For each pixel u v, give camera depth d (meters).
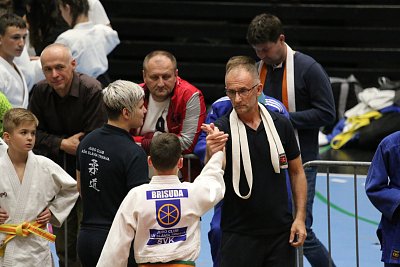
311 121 14.07
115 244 10.84
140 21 29.17
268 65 14.48
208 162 11.27
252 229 11.85
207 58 29.41
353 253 17.44
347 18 28.41
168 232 10.92
